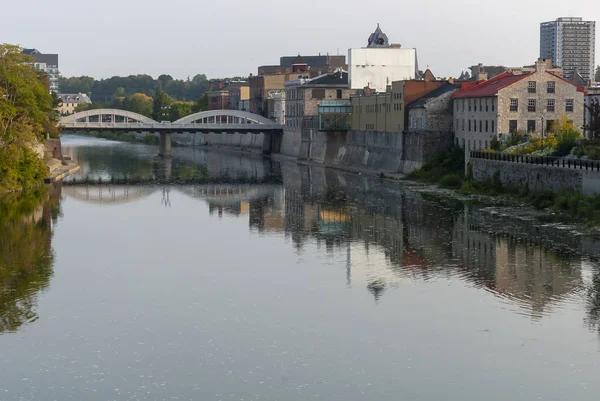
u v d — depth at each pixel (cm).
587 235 8131
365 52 19662
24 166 12725
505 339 5284
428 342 5266
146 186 13675
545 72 12338
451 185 12350
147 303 6088
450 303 6016
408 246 7950
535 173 10144
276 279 6744
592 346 5147
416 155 14088
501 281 6556
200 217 10031
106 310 5925
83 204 11138
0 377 4791
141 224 9456
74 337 5388
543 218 9106
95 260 7450
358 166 16700
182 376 4797
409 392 4591
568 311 5784
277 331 5481
